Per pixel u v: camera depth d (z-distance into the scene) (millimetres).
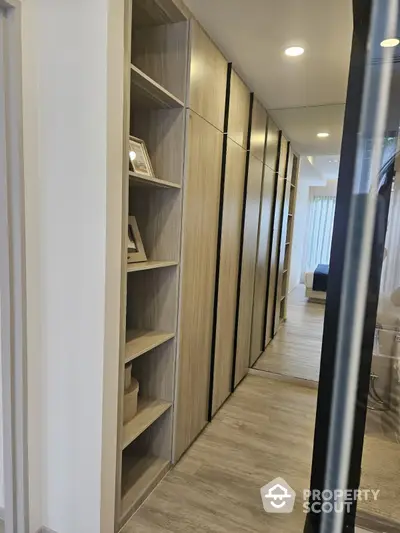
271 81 2576
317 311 3494
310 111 3076
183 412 2119
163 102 1797
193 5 1742
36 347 1481
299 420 2586
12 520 1511
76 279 1393
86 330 1400
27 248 1407
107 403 1435
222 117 2270
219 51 2148
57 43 1307
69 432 1485
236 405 2775
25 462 1486
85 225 1351
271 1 1684
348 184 961
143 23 1817
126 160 1427
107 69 1256
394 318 1618
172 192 1914
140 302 2045
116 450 1538
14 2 1254
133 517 1694
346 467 1059
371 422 1688
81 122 1309
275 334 3658
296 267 3592
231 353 2863
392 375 1751
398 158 932
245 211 2832
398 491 1501
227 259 2580
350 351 1009
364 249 971
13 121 1304
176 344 1990
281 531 1637
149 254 2002
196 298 2156
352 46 916
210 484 1921
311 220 3400
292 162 3402
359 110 928
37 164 1395
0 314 1417
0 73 1264
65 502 1536
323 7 1716
